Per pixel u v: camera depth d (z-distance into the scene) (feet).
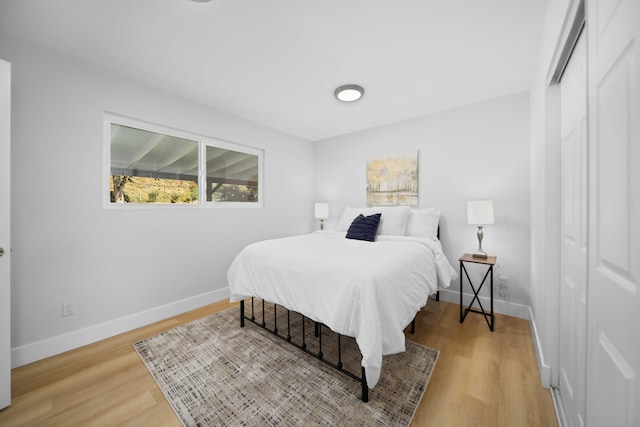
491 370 5.40
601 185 2.40
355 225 9.02
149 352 6.13
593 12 2.56
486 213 7.72
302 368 5.48
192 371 5.41
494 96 8.51
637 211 1.84
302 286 5.46
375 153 11.59
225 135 9.87
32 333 5.83
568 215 4.39
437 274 7.51
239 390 4.83
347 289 4.69
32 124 5.84
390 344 4.55
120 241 7.23
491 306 7.22
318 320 5.06
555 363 4.79
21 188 5.71
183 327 7.45
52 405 4.52
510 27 5.32
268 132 11.60
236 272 7.08
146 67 6.89
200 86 7.93
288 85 7.86
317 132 12.47
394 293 4.98
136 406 4.49
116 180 7.35
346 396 4.65
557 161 4.89
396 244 7.54
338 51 6.21
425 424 4.04
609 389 2.20
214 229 9.57
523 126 8.16
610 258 2.23
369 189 11.75
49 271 6.07
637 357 1.80
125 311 7.29
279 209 12.17
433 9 4.87
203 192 9.43
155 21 5.19
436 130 9.88
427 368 5.44
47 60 6.02
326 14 5.02
